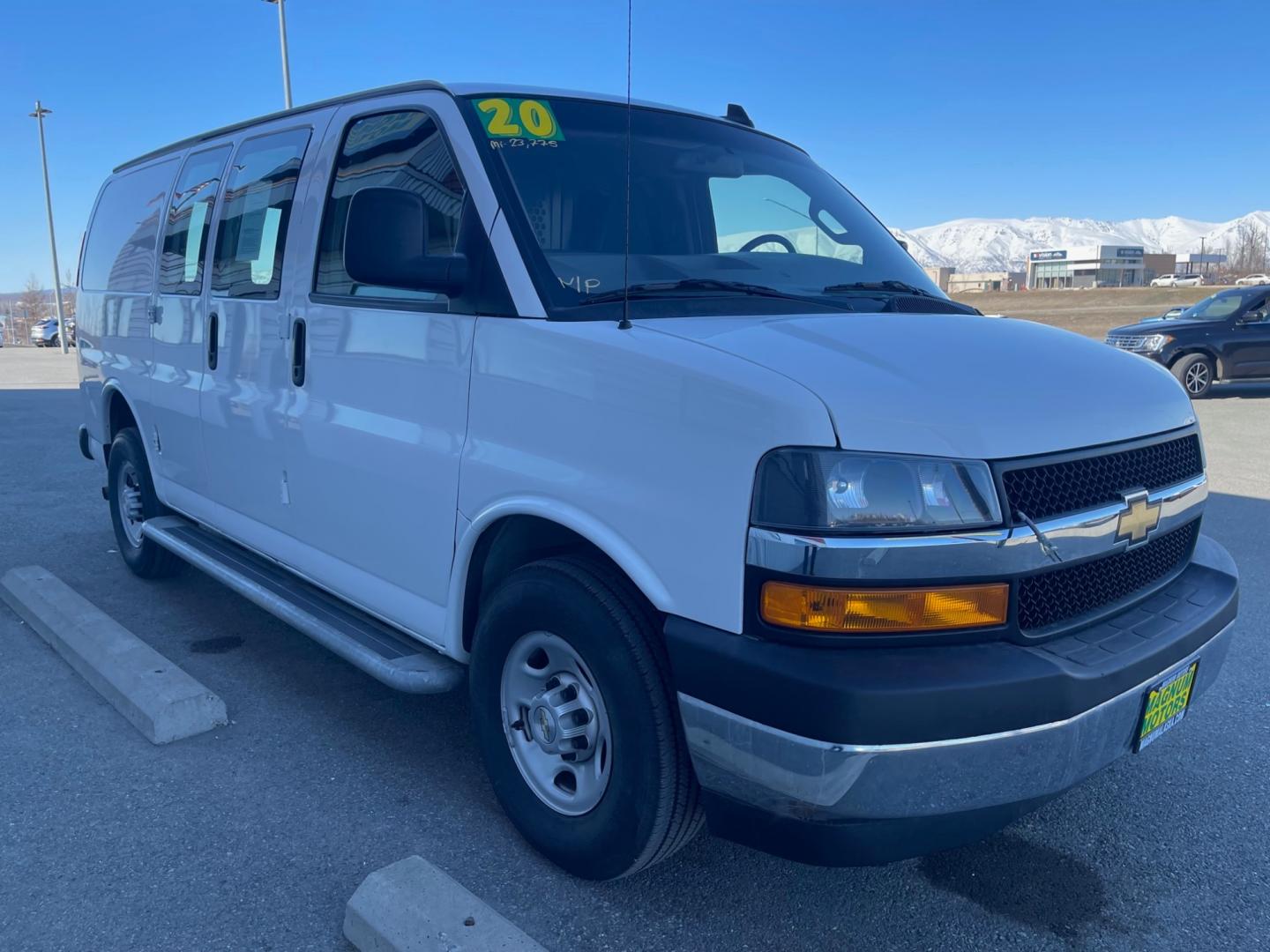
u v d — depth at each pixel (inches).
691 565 92.8
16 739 145.7
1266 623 201.3
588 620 102.1
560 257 115.6
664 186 131.9
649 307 112.3
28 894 108.7
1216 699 165.5
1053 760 88.7
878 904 110.3
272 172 159.0
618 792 102.3
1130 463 103.8
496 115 125.3
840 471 85.7
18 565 235.8
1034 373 102.5
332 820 124.9
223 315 167.0
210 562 170.4
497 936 94.0
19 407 628.1
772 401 88.3
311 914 106.0
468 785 134.7
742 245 135.4
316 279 143.7
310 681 169.8
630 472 98.4
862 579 85.1
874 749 82.7
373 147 137.3
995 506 88.5
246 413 158.9
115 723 151.7
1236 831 126.3
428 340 122.0
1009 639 90.1
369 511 133.2
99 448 238.1
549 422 106.6
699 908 108.6
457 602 120.3
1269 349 645.9
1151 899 112.2
